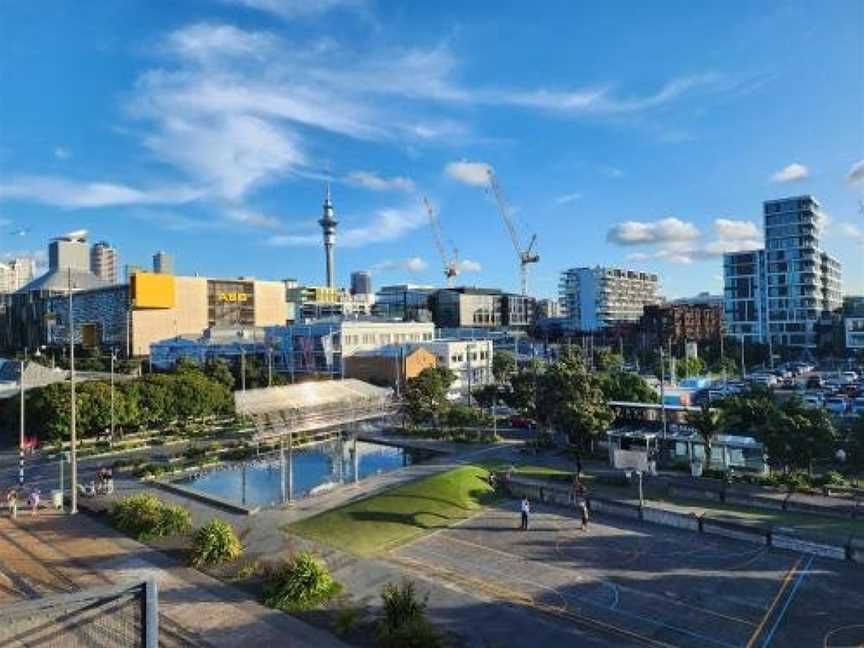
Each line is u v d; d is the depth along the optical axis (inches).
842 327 6953.7
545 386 2390.5
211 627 1111.6
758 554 1434.5
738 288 7839.6
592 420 2197.3
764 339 7549.2
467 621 1124.5
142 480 2257.6
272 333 5541.3
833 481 1909.4
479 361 5310.0
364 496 1927.9
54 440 2829.7
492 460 2411.4
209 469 2501.2
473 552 1482.5
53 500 1905.8
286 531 1636.3
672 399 2997.0
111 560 1440.7
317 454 2773.1
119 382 3208.7
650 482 2030.0
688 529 1624.0
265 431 2068.2
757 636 1062.4
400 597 1097.4
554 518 1740.9
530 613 1157.1
